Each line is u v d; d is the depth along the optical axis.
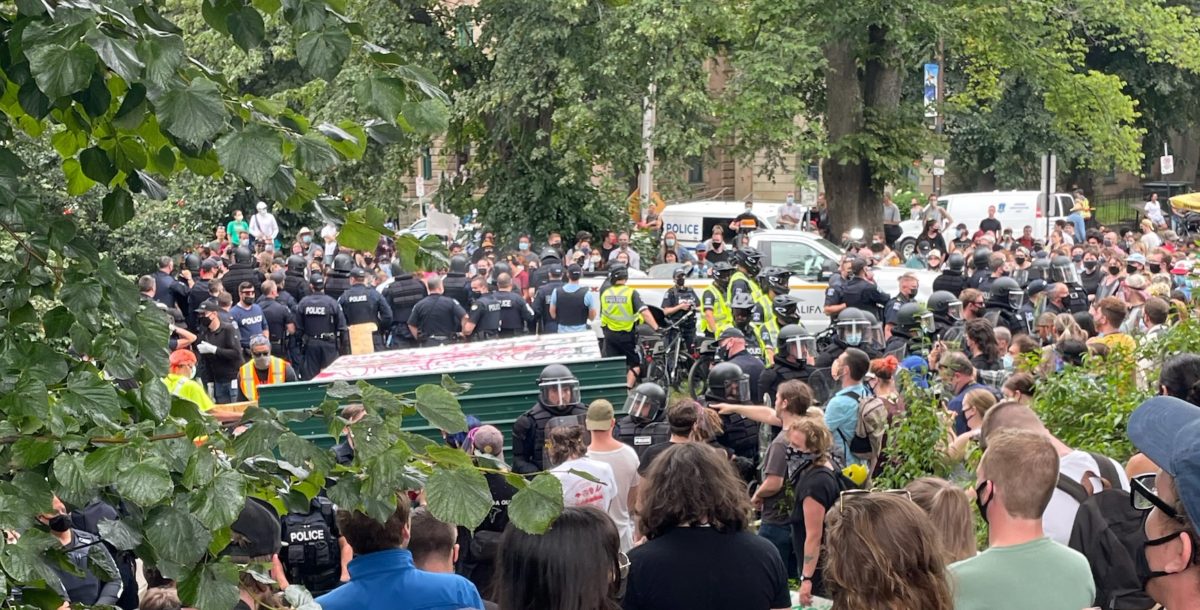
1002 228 33.38
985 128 41.69
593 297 16.34
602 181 24.42
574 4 21.59
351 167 23.42
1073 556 3.74
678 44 22.56
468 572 7.21
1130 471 6.11
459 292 16.98
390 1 23.25
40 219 2.62
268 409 2.53
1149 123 44.97
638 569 4.15
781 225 30.12
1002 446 3.78
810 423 7.06
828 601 7.19
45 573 2.34
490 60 24.31
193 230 23.83
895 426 7.71
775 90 24.30
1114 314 10.42
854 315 11.48
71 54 2.21
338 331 16.27
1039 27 28.39
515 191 24.89
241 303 15.65
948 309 13.82
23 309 2.64
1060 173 44.03
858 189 29.19
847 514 3.40
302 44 2.44
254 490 2.67
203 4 2.53
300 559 6.52
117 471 2.30
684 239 32.41
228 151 2.30
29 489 2.34
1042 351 9.59
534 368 10.24
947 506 4.76
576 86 22.22
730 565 4.14
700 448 4.31
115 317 2.61
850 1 24.89
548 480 2.58
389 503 2.57
